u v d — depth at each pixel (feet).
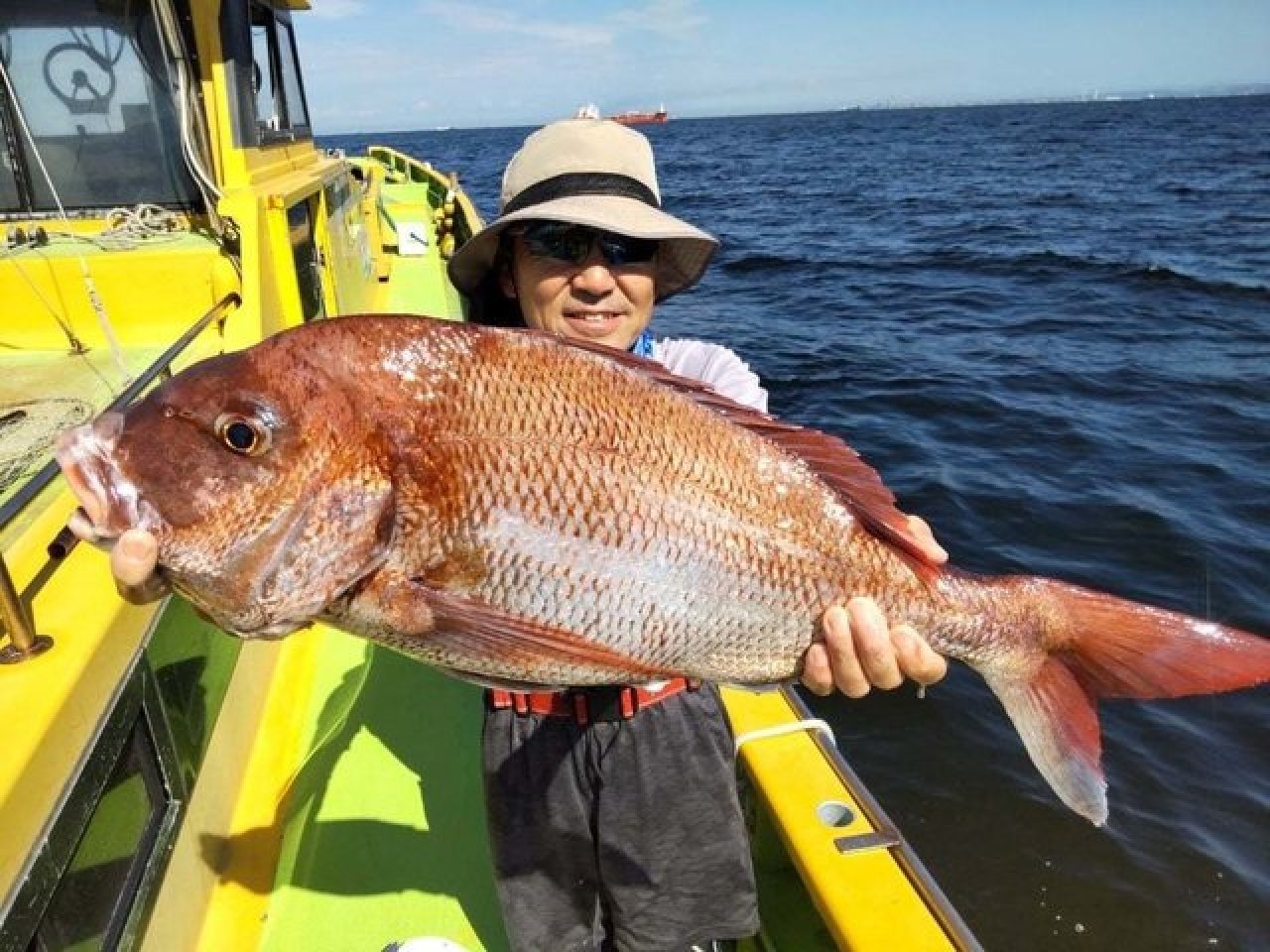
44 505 6.57
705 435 6.27
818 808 7.63
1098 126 357.61
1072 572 22.08
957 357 40.83
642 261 7.15
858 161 209.26
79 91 11.69
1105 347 42.06
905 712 17.81
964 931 6.43
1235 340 42.70
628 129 7.25
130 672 5.38
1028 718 7.30
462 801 8.37
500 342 5.85
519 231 7.08
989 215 97.66
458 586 5.62
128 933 5.23
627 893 6.70
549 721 6.47
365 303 20.66
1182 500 25.49
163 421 5.06
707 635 6.20
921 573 6.84
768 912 8.16
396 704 9.47
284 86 16.75
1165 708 17.52
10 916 3.91
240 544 5.13
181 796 6.24
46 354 10.87
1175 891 14.02
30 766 4.17
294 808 8.04
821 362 40.47
